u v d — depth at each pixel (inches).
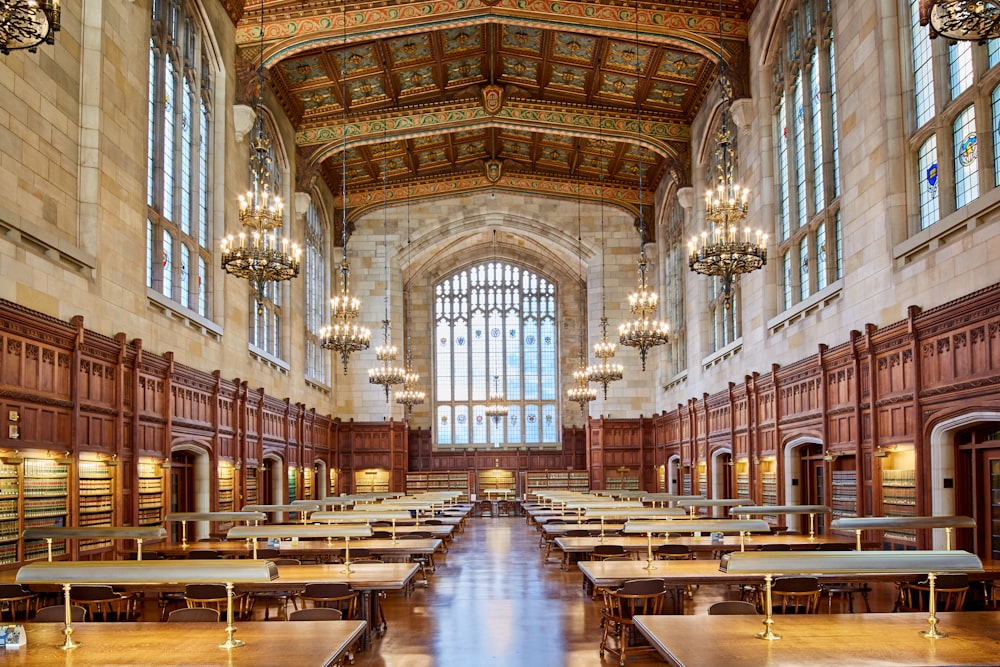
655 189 1547.7
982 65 536.7
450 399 1892.2
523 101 1246.9
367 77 1160.2
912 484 594.2
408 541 673.6
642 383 1605.6
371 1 963.3
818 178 815.1
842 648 278.8
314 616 353.7
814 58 825.5
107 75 631.8
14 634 287.7
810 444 818.8
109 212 631.2
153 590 485.7
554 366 1904.5
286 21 966.4
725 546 584.1
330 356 1539.1
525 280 1927.9
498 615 565.9
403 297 1786.4
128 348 651.5
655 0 964.0
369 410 1589.6
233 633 310.7
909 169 629.0
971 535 559.2
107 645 290.5
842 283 725.3
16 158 515.8
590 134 1255.5
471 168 1553.9
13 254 497.7
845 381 713.0
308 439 1310.3
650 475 1584.6
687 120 1256.2
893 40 641.6
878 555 295.4
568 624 533.6
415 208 1610.5
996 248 496.4
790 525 836.6
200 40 872.9
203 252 876.0
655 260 1553.9
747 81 976.3
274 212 637.9
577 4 970.1
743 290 1015.0
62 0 583.2
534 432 1886.1
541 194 1552.7
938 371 561.6
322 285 1483.8
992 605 490.6
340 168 1466.5
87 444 586.2
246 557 603.2
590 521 895.7
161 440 717.9
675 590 487.5
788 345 856.9
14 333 496.4
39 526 518.6
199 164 863.1
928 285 576.7
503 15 974.4
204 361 839.1
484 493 1797.5
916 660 262.2
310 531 494.3
